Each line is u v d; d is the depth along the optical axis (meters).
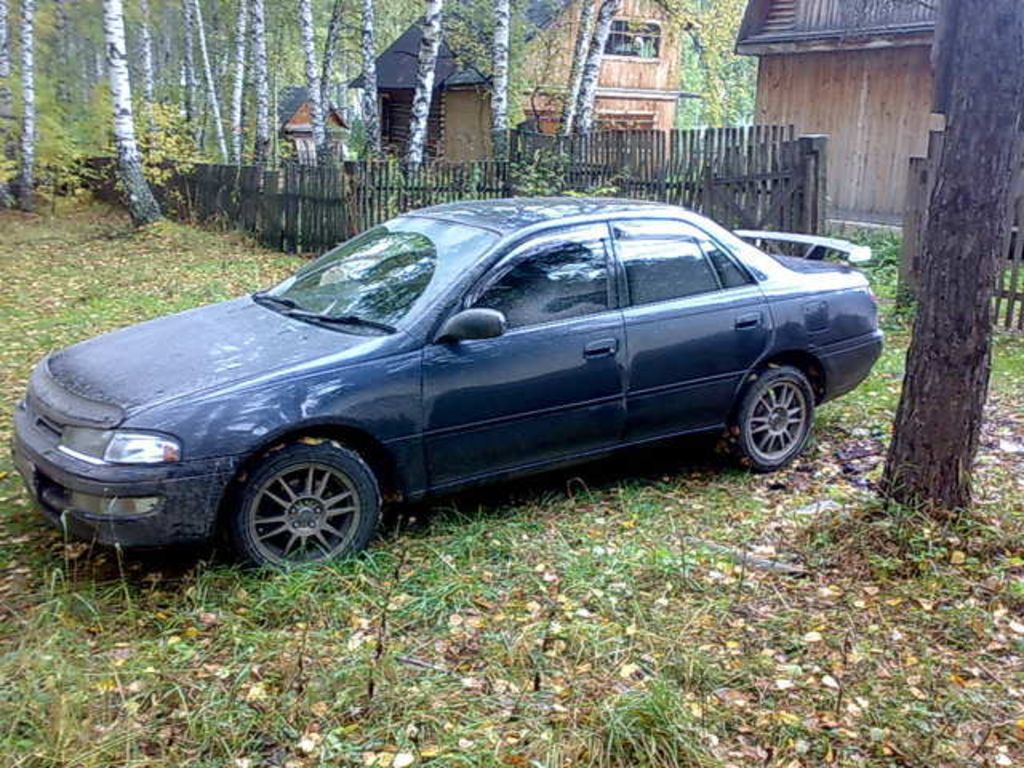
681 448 5.70
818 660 3.31
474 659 3.32
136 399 3.74
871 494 4.68
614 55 25.72
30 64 19.34
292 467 3.88
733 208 11.09
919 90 15.22
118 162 17.48
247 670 3.18
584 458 4.73
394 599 3.74
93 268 12.84
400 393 4.06
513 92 21.77
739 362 5.08
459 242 4.57
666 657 3.29
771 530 4.45
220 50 28.55
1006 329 8.61
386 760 2.74
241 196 16.16
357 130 27.41
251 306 4.86
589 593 3.79
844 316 5.50
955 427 4.11
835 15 16.58
